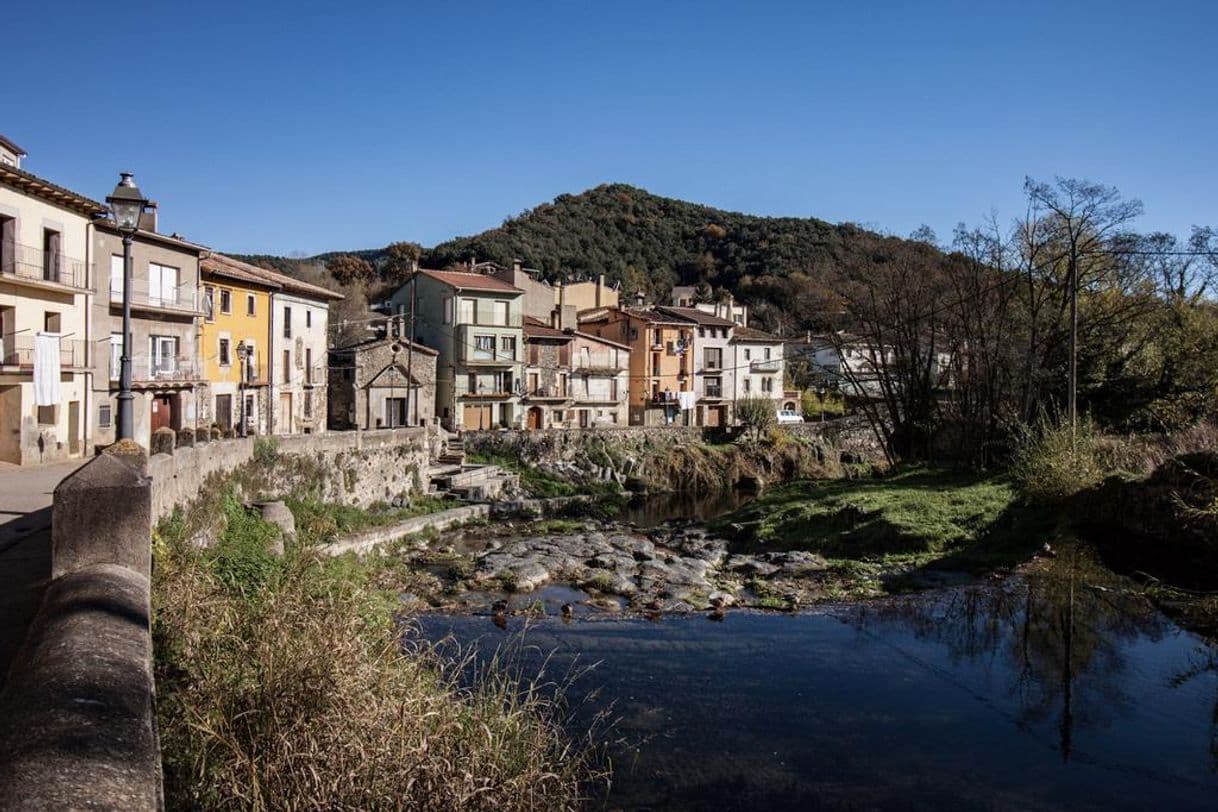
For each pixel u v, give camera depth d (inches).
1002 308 1360.7
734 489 2039.9
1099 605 654.5
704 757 416.5
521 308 2242.9
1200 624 600.4
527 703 395.9
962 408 1456.7
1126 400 1360.7
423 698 310.5
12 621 273.0
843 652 586.9
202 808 235.9
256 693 277.7
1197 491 723.4
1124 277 1390.3
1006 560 811.4
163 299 1305.4
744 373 2797.7
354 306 2623.0
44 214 1031.6
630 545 1099.3
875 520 995.3
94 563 287.1
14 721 141.7
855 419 2384.4
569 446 1991.9
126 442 471.5
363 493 1206.3
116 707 152.9
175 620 337.4
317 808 238.7
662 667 561.3
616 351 2479.1
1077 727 443.5
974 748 422.3
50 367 962.7
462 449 1801.2
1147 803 364.5
